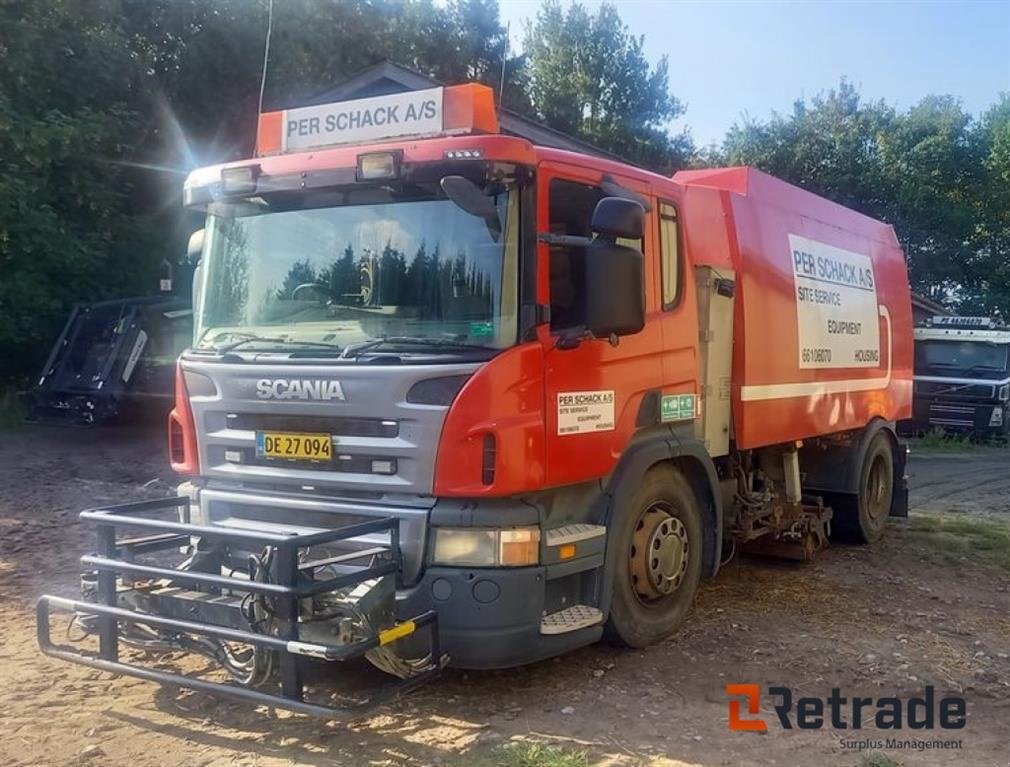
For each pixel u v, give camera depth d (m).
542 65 47.88
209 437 5.36
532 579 4.71
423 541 4.65
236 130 19.97
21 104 15.66
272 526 5.12
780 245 7.49
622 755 4.44
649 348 5.61
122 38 17.12
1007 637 6.41
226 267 5.58
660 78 48.22
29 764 4.25
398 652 4.67
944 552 9.02
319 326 5.17
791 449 8.12
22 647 5.74
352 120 5.34
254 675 4.51
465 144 4.71
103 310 15.52
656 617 5.84
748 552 8.57
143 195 18.41
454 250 4.88
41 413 15.23
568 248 5.02
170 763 4.28
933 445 20.06
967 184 36.25
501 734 4.62
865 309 9.12
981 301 36.28
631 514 5.54
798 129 36.31
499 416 4.61
